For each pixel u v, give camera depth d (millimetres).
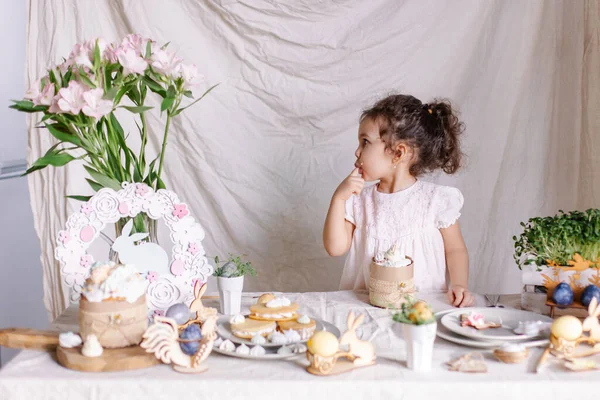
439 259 1787
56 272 2312
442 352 1229
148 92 2248
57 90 1382
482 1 2203
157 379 1094
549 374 1119
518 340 1239
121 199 1449
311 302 1569
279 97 2248
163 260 1466
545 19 2232
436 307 1534
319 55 2225
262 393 1087
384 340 1301
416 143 1753
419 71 2229
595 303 1229
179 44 2207
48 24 2193
